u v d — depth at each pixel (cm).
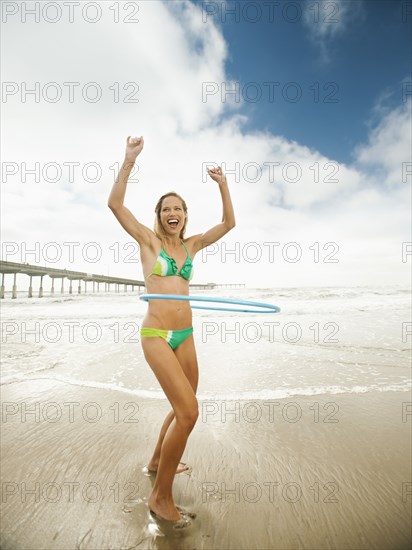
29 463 308
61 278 6212
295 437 353
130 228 270
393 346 778
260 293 2786
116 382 534
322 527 228
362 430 365
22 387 511
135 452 328
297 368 602
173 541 216
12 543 214
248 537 220
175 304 270
